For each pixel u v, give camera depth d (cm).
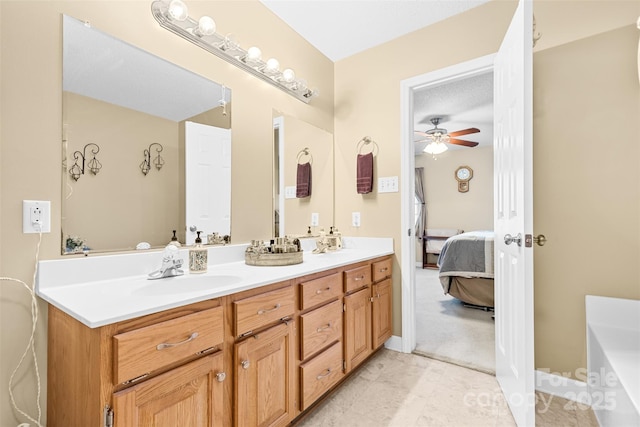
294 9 208
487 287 337
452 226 638
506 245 166
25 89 108
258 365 122
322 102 258
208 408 104
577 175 173
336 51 257
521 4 136
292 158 226
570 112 175
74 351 92
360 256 204
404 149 234
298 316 145
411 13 213
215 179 173
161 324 92
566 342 175
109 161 131
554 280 179
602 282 167
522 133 134
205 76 168
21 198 107
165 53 151
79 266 118
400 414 157
